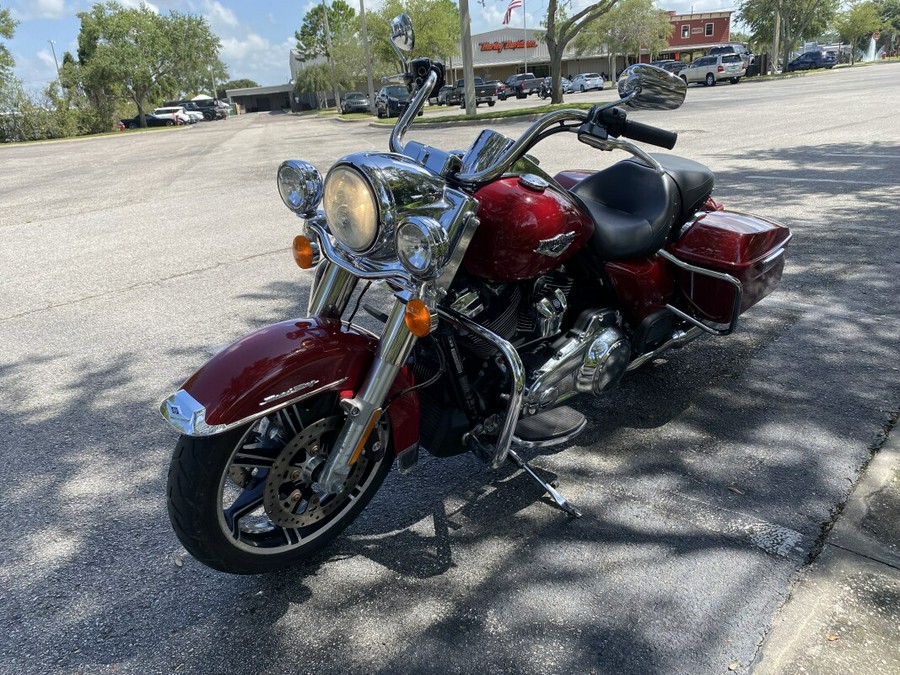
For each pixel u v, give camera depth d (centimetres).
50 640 229
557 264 270
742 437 327
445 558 260
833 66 4938
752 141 1189
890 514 266
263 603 242
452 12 4991
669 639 218
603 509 284
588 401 370
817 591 232
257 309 532
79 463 333
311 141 2134
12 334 507
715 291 338
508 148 236
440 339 253
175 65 6881
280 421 239
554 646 218
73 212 1005
